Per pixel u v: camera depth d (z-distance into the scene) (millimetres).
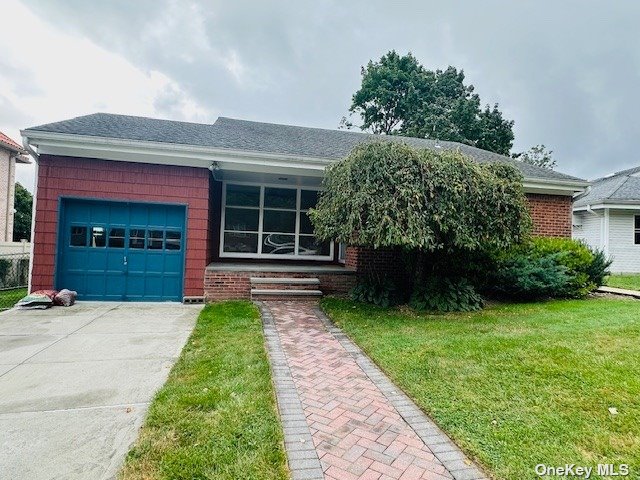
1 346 4633
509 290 7691
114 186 7320
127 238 7500
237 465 2277
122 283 7480
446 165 5938
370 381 3666
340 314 6328
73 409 3012
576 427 2701
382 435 2670
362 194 5781
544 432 2641
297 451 2447
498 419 2832
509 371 3723
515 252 7793
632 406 2982
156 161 7406
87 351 4484
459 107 23094
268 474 2203
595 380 3453
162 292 7613
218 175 9203
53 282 7129
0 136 15430
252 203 9953
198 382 3518
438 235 6184
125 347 4656
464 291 6926
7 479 2133
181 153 7160
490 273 7656
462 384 3459
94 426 2740
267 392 3307
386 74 25266
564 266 7793
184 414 2891
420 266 7230
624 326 5285
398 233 5480
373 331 5297
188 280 7586
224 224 9773
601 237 14203
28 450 2426
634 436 2578
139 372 3838
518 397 3180
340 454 2428
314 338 5105
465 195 5918
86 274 7363
